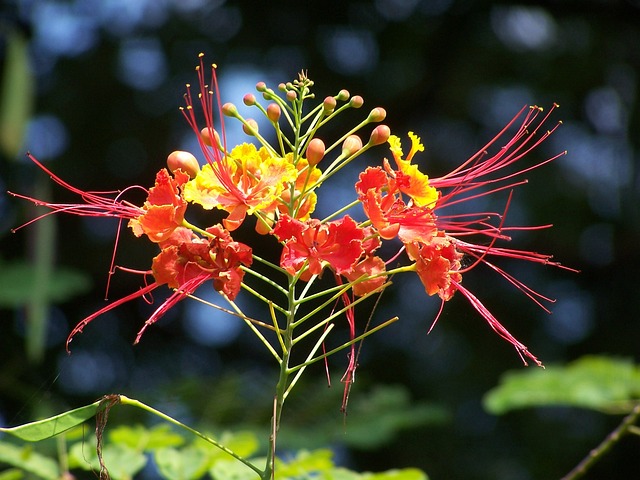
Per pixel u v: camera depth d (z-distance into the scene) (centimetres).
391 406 660
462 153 959
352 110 923
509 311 945
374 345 906
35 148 866
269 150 346
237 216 325
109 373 855
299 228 311
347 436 621
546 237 943
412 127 951
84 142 880
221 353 876
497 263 945
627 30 963
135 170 889
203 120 898
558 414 909
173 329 884
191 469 381
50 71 877
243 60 909
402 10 942
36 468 391
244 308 870
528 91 972
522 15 976
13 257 738
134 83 895
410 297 921
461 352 926
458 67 962
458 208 918
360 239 311
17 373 750
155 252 866
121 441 393
